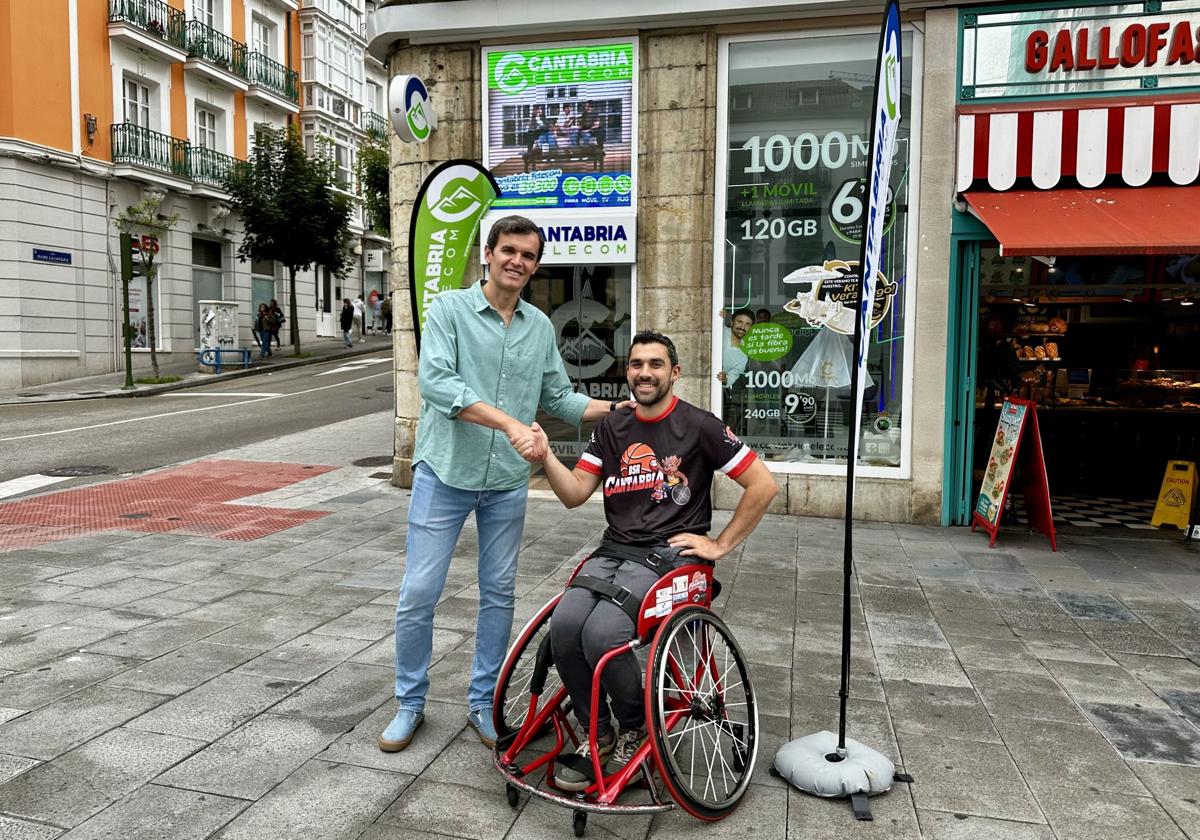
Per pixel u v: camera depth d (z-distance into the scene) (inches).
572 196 302.8
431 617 124.1
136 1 868.6
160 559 226.4
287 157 964.6
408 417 331.0
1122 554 241.4
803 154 285.3
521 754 121.9
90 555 229.6
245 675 147.8
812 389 287.9
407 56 313.0
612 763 113.1
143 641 163.9
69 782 111.2
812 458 289.0
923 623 181.8
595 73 297.1
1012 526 278.7
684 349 294.2
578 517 283.6
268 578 209.2
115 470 375.2
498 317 123.4
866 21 274.7
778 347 290.4
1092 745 126.7
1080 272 341.7
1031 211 245.3
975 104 265.6
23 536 252.1
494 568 126.8
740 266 292.2
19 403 625.0
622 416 120.3
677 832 103.7
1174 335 363.3
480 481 121.6
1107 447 337.1
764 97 286.8
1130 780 116.4
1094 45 258.7
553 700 112.7
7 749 119.9
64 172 773.9
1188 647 169.0
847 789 110.6
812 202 285.9
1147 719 136.0
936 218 270.2
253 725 128.7
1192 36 252.4
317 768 116.5
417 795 110.3
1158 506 281.7
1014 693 145.8
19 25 725.9
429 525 121.9
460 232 291.6
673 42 288.2
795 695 144.2
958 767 120.0
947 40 265.9
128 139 844.6
